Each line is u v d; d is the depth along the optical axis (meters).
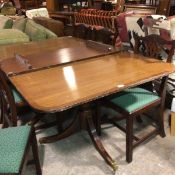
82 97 1.40
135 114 1.84
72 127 2.12
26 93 1.49
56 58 2.16
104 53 2.20
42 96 1.43
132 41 2.70
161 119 2.12
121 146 2.11
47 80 1.67
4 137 1.49
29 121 2.44
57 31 3.85
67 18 4.86
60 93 1.46
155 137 2.20
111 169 1.87
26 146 1.45
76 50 2.41
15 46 2.75
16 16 5.07
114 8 4.50
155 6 4.04
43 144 2.19
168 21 2.23
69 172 1.87
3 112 2.19
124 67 1.84
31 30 3.54
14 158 1.33
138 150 2.06
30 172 1.88
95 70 1.82
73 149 2.11
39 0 6.40
